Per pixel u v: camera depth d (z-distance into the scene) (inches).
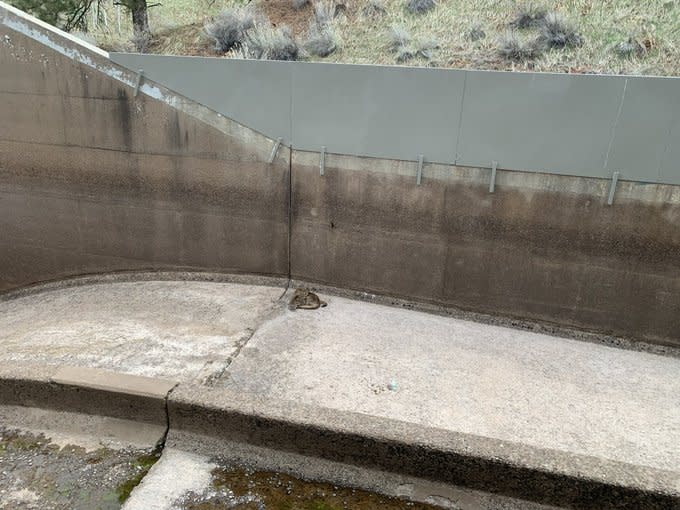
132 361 154.4
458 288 207.0
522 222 191.5
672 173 168.9
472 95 184.2
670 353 185.5
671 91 162.2
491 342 187.5
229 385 145.0
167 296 222.2
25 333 190.7
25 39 229.8
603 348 188.2
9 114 243.8
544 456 107.0
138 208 241.3
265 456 120.0
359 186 207.9
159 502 107.8
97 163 240.1
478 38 307.6
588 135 175.0
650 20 281.4
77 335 179.0
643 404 152.3
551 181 183.5
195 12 427.2
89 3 382.9
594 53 273.6
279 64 203.2
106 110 229.9
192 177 228.8
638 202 175.6
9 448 123.7
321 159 208.7
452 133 190.2
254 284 233.5
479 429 134.1
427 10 338.6
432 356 173.0
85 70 226.4
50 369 134.4
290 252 227.1
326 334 184.4
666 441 134.7
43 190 253.3
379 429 113.7
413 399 145.9
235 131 216.7
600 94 170.1
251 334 179.6
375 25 340.2
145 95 222.5
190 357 159.3
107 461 119.7
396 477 113.7
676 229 174.1
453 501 109.3
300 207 218.8
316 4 367.9
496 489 108.5
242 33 360.8
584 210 182.7
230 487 112.3
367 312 207.2
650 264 180.2
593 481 101.7
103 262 257.4
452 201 197.9
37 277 273.6
